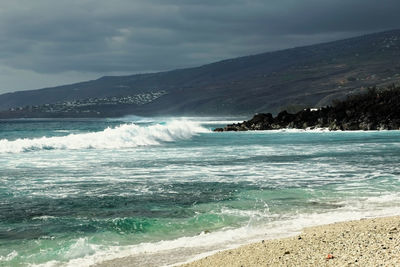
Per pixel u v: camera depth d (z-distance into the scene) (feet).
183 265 25.63
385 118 215.51
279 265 24.50
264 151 102.06
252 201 44.98
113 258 27.73
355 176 61.77
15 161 76.28
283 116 260.21
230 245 30.66
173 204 43.24
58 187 51.62
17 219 36.58
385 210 41.14
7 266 26.00
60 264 26.53
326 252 26.50
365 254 25.38
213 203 43.93
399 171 66.80
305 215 39.22
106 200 44.60
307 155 91.86
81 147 105.09
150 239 32.12
